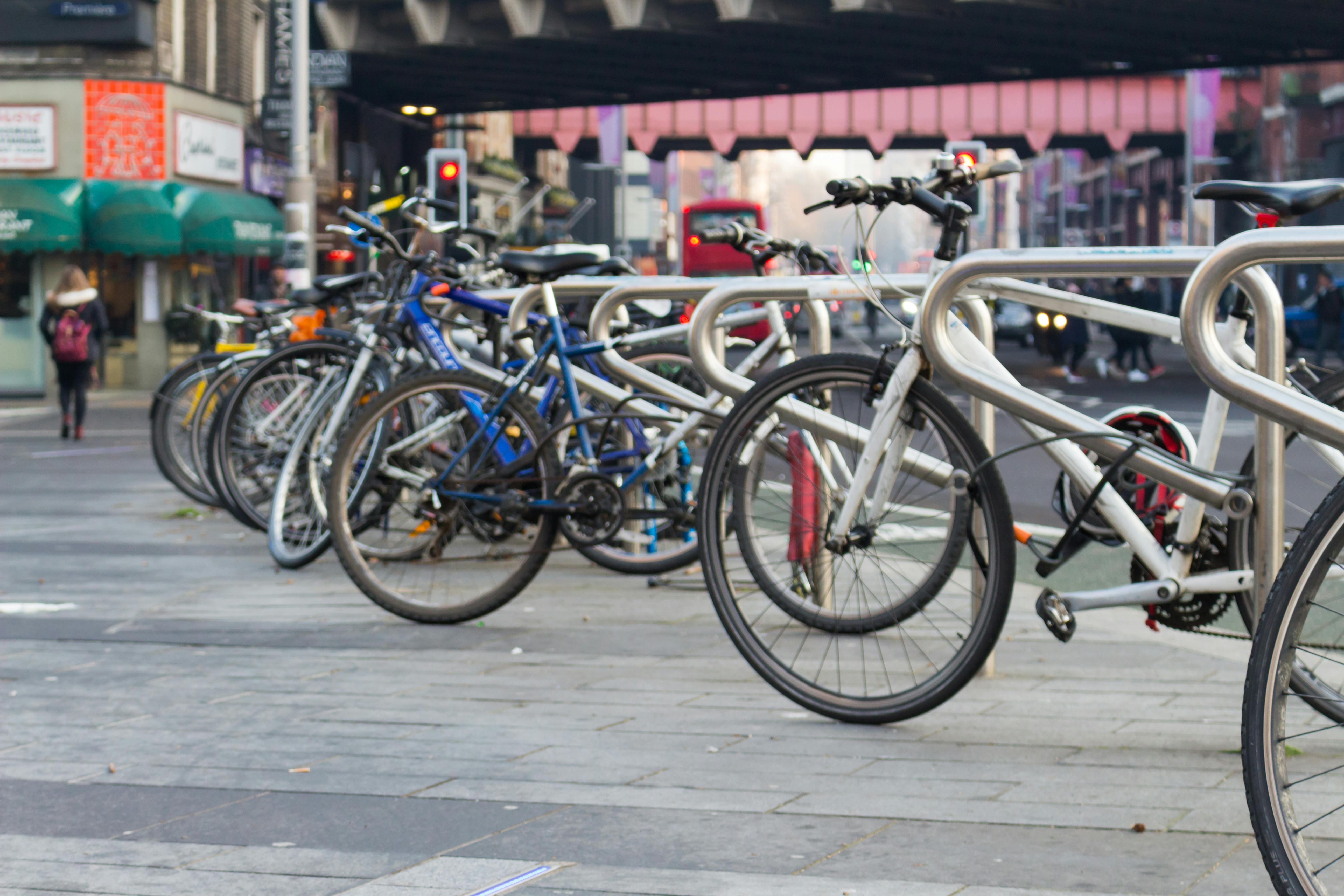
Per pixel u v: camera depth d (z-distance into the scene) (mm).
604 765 3771
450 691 4566
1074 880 2926
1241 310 3816
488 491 5613
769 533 4391
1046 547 4125
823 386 4227
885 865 3025
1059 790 3510
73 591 6500
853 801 3453
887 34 31859
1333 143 51094
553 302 5852
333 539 6102
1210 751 3814
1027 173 94375
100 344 16984
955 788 3537
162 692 4586
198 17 29531
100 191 27766
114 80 28016
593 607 6055
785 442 4414
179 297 29094
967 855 3078
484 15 33062
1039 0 28500
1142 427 3967
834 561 4301
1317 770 3334
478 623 5723
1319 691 3062
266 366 7660
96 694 4566
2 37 27781
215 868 3051
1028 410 3838
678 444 5812
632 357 6480
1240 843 3135
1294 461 4199
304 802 3490
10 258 27812
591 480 5570
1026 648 5121
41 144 27906
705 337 4625
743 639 4344
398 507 5766
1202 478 3713
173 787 3619
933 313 3879
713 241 4805
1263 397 2844
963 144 11172
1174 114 57531
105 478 12102
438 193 17250
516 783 3617
